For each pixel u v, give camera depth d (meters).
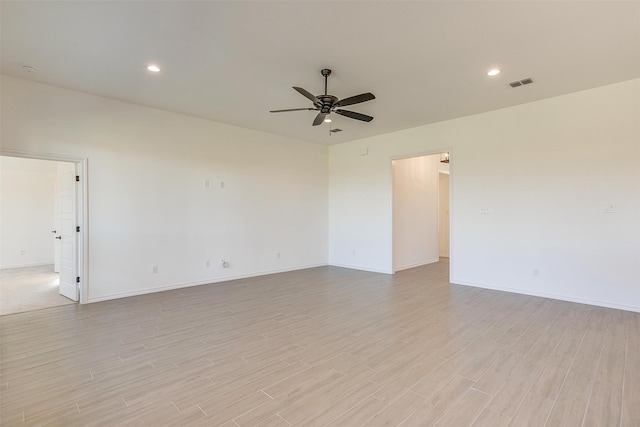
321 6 2.48
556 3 2.45
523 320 3.66
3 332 3.34
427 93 4.27
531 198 4.68
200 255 5.50
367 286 5.41
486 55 3.26
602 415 1.96
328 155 7.67
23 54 3.25
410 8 2.51
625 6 2.48
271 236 6.52
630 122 3.92
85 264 4.34
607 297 4.10
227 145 5.82
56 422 1.90
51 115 4.05
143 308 4.16
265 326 3.52
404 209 7.13
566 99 4.36
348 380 2.38
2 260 7.18
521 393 2.20
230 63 3.43
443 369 2.54
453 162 5.47
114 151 4.57
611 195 4.06
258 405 2.07
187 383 2.35
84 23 2.71
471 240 5.31
